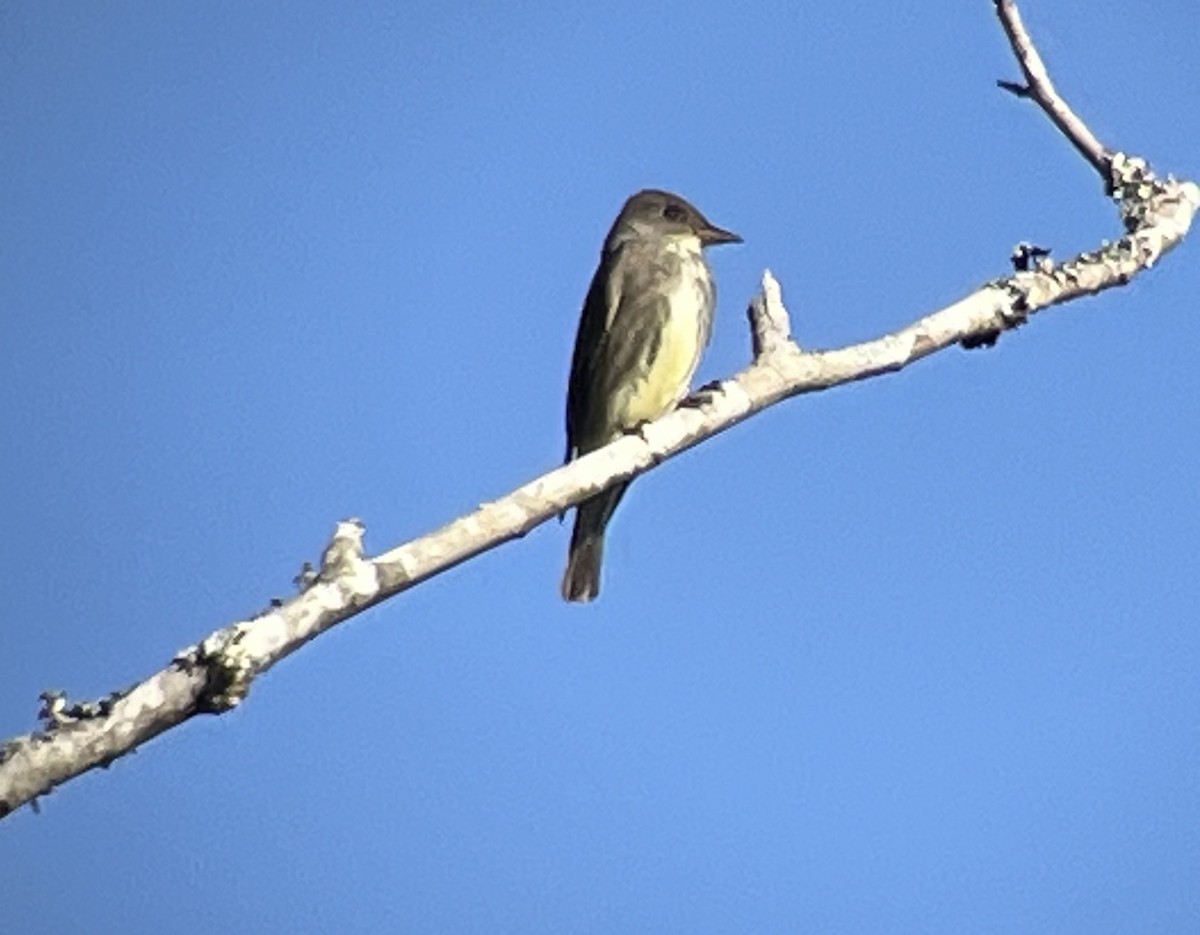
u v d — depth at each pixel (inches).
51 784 279.7
